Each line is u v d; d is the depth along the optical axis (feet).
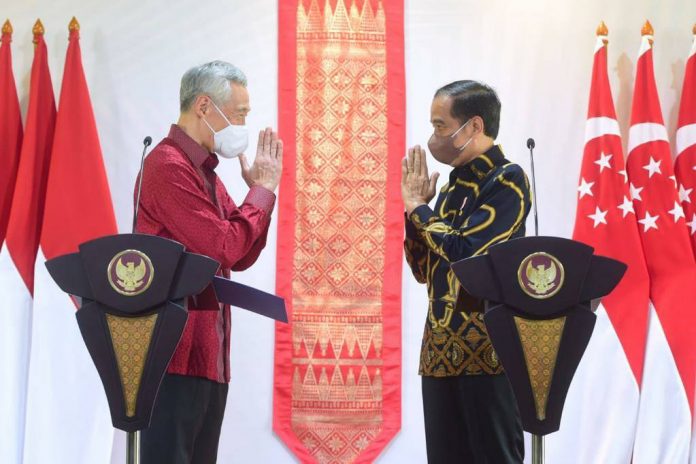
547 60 18.10
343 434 17.37
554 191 17.98
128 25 17.80
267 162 13.97
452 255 12.66
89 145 16.94
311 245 17.65
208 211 12.91
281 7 17.97
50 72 17.66
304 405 17.40
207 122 13.53
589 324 10.55
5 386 16.25
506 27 18.10
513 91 18.04
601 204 17.22
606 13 18.24
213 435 13.15
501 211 12.78
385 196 17.76
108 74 17.72
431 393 13.20
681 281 16.90
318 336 17.52
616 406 16.76
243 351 17.48
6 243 16.60
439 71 18.02
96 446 16.29
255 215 13.46
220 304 13.16
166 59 17.83
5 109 17.08
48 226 16.60
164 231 13.01
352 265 17.65
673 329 16.76
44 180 17.13
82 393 16.38
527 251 10.43
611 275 10.55
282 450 17.35
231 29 17.90
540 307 10.46
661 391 16.65
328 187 17.72
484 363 12.68
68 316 16.51
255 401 17.42
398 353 17.53
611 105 17.54
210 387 12.90
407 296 17.71
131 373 10.45
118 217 17.58
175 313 10.36
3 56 17.22
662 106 18.26
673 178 17.28
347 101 17.85
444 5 18.08
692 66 17.78
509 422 12.77
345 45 17.94
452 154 13.55
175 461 12.33
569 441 16.90
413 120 17.92
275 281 17.58
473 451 13.05
